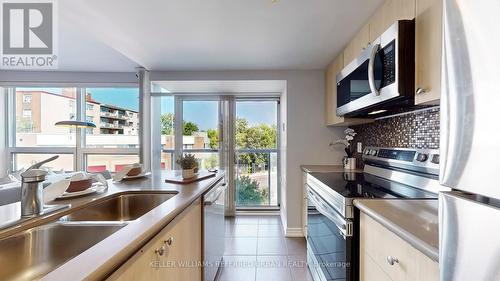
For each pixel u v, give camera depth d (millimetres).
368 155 2551
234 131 4199
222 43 2471
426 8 1213
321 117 3338
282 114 3965
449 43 575
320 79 3332
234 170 4191
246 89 3914
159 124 3941
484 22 485
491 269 469
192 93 4168
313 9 1833
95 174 1757
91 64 3506
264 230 3484
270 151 4422
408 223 944
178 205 1277
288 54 2764
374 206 1202
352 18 1960
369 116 2338
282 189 3898
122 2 1752
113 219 1623
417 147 1818
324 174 2395
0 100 4066
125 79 3922
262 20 2004
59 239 1120
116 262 719
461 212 542
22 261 1021
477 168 499
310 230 2330
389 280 1011
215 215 2219
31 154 4191
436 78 1144
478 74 498
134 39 2381
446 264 576
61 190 1412
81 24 2104
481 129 492
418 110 1788
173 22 2043
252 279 2260
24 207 1099
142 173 2240
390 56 1390
